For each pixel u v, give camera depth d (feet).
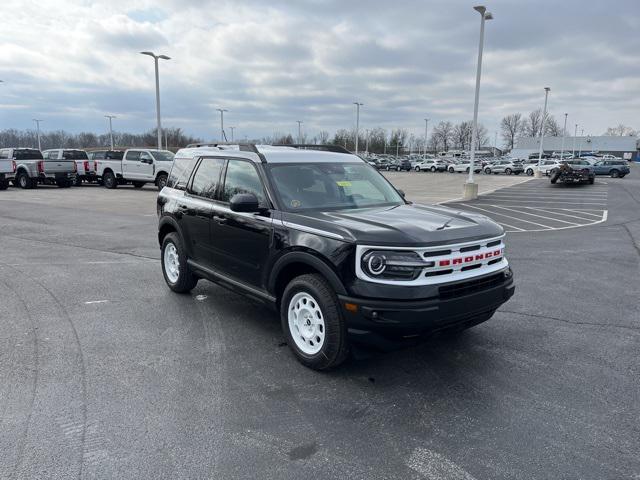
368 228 12.61
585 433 10.70
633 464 9.60
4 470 9.25
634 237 37.93
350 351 13.08
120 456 9.75
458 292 12.50
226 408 11.67
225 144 19.27
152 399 12.04
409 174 185.68
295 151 17.22
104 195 74.69
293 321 14.20
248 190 16.12
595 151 387.14
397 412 11.55
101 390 12.45
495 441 10.37
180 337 16.14
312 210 14.94
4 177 84.94
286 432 10.69
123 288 21.98
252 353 14.90
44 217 48.03
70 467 9.38
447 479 9.14
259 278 15.40
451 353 15.01
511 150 415.03
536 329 17.13
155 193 78.74
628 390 12.71
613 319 18.26
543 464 9.59
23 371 13.47
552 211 58.18
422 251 11.99
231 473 9.27
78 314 18.33
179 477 9.14
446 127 433.07
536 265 27.63
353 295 12.14
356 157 18.95
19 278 23.71
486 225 14.07
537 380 13.25
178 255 20.17
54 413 11.31
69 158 98.12
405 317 11.72
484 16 70.54
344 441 10.36
